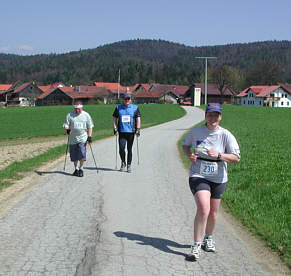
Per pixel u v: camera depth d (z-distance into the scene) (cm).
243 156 1500
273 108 8112
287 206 753
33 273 470
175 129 3353
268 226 636
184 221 689
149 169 1238
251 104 12062
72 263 501
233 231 638
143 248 558
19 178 1058
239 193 867
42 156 1510
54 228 639
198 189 517
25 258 515
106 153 1620
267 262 514
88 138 1112
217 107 521
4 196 852
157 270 486
